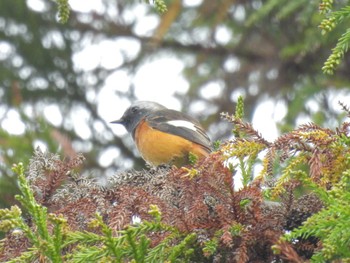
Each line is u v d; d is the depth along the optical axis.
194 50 19.33
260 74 19.05
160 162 13.31
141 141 13.43
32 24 18.83
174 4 15.77
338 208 6.53
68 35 19.14
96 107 18.94
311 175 7.52
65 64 19.06
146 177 8.80
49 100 18.77
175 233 7.46
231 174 7.50
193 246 7.58
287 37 18.78
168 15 15.77
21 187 6.84
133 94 19.42
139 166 17.81
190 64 19.44
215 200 7.92
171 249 7.41
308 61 18.22
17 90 17.78
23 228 6.85
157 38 15.80
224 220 7.51
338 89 17.41
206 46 19.25
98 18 19.31
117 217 7.58
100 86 19.34
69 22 19.11
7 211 6.87
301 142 7.79
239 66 19.28
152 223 7.41
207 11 18.25
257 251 7.60
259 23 18.86
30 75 18.84
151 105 14.89
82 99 18.97
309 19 17.23
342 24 16.05
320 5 7.76
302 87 17.31
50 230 7.80
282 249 6.73
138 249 6.86
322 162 7.64
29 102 18.66
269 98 18.72
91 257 7.07
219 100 19.20
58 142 13.36
